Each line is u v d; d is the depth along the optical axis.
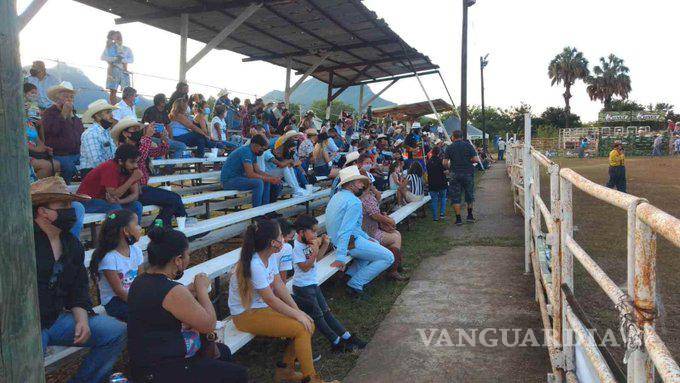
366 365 4.21
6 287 1.35
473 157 9.82
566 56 57.28
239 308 3.96
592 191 2.31
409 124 20.09
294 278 4.58
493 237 8.62
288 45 15.98
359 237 5.83
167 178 7.84
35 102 6.45
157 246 3.00
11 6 1.37
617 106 62.03
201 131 9.61
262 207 7.52
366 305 5.62
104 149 5.95
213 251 7.93
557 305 3.36
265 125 12.60
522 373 3.92
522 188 10.07
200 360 3.04
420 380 3.90
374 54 18.33
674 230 1.25
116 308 3.65
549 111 63.19
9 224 1.36
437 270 6.80
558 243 3.40
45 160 5.73
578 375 2.96
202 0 10.95
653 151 35.09
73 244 3.31
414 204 10.10
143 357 2.91
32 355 1.43
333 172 9.30
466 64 16.88
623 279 5.55
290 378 3.96
